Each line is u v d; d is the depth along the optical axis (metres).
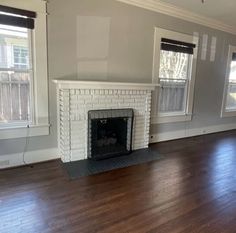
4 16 2.49
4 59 2.64
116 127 3.51
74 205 2.07
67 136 3.00
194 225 1.84
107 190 2.37
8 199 2.13
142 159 3.30
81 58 3.12
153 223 1.85
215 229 1.80
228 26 4.76
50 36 2.83
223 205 2.14
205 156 3.54
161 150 3.75
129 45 3.52
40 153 3.04
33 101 2.89
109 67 3.39
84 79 3.20
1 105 2.71
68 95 2.88
